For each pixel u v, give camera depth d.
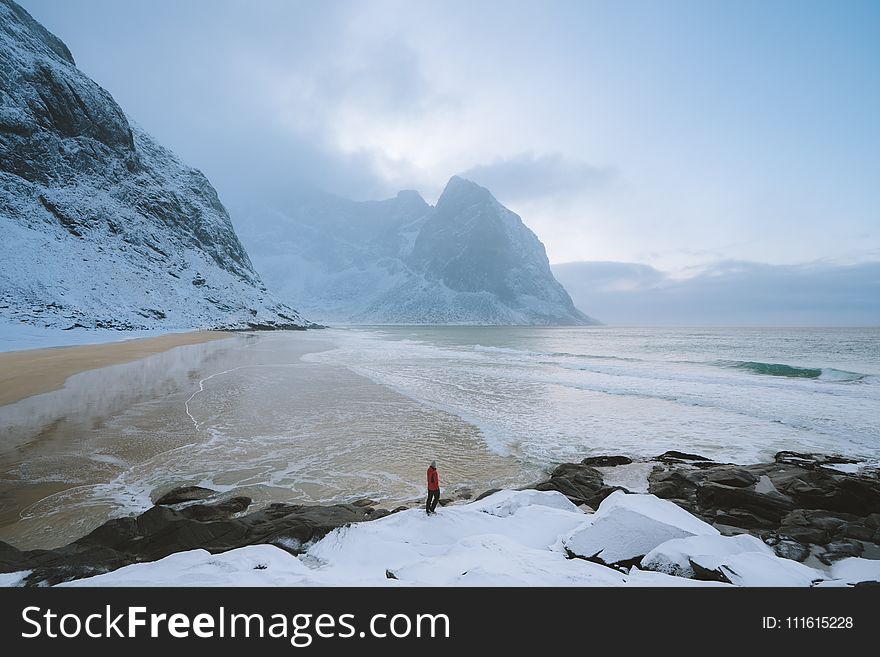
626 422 19.20
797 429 18.20
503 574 5.66
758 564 6.23
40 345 45.12
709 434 17.44
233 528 8.51
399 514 8.80
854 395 25.16
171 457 13.73
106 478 11.96
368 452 14.67
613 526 7.33
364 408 20.98
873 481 10.98
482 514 8.80
